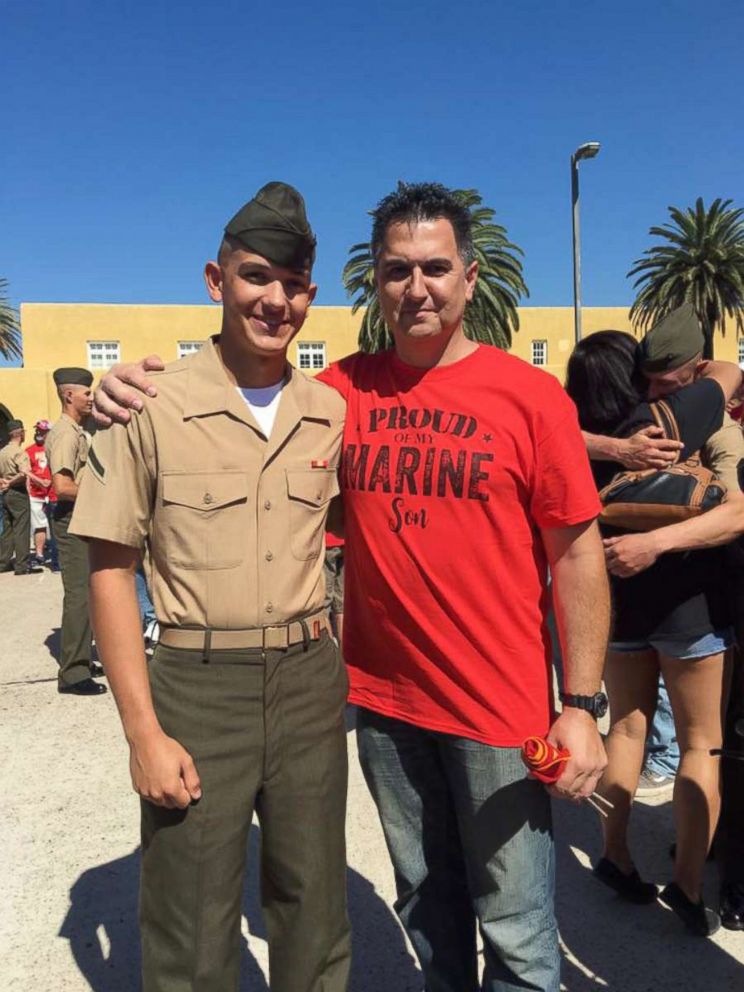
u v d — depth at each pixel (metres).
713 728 2.67
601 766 1.88
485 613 1.95
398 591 2.01
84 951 2.72
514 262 31.81
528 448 1.90
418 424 1.97
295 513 1.86
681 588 2.62
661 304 35.97
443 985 2.21
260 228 1.75
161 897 1.79
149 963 1.81
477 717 1.96
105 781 4.02
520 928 1.98
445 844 2.21
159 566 1.82
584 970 2.54
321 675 1.90
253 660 1.79
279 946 1.94
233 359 1.86
